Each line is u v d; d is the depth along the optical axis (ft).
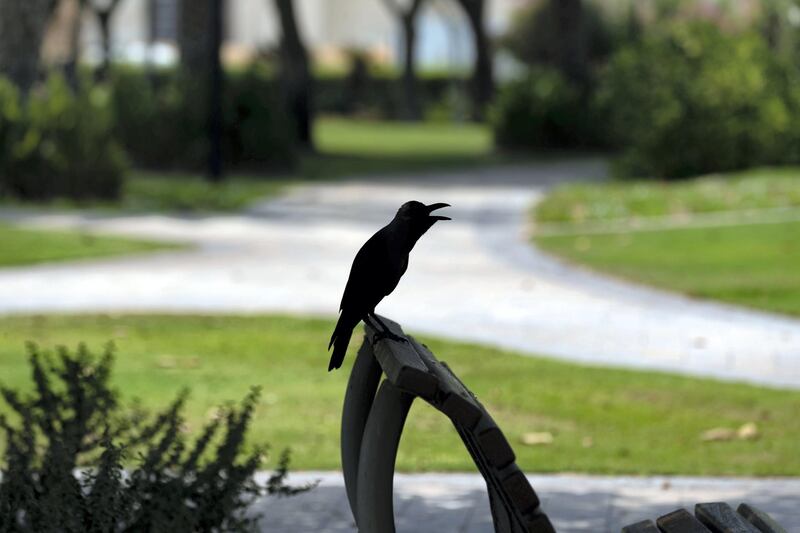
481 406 14.12
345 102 255.91
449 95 257.75
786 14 139.33
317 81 256.93
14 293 54.13
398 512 26.45
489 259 66.28
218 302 52.60
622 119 112.88
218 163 106.01
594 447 31.55
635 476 29.07
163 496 20.39
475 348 43.93
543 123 160.97
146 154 123.24
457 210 91.25
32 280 57.67
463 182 117.60
